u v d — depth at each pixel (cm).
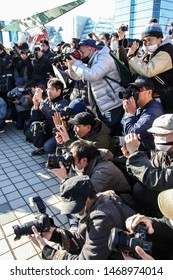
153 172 185
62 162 222
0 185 364
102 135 295
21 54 598
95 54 333
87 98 398
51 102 401
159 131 188
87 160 229
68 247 193
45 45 575
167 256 172
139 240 130
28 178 383
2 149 495
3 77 602
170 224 169
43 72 554
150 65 287
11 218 290
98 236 158
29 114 582
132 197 239
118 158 258
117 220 161
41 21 859
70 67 366
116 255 163
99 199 172
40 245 187
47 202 321
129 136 206
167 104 301
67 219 288
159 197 149
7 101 617
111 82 330
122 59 334
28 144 519
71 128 326
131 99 272
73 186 165
